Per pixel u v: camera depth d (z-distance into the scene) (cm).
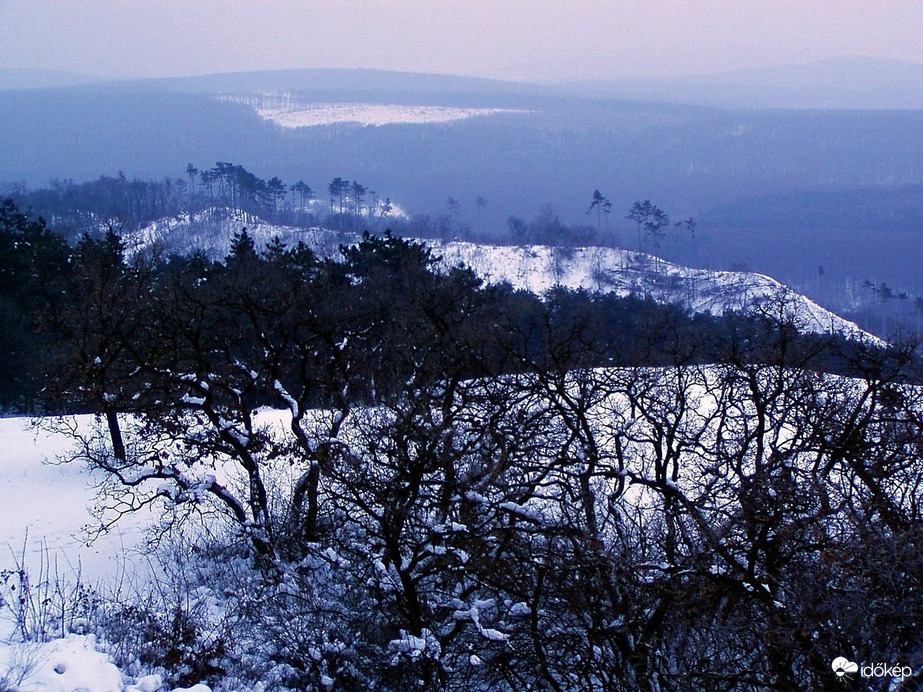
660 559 1666
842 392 2070
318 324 2280
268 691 1570
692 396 2650
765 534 1585
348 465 1694
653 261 14262
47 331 4272
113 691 1280
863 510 1636
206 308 2392
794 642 1355
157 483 2947
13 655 1301
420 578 1617
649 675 1485
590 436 2092
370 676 1653
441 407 1861
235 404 2230
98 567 2155
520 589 1678
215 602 1956
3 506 2638
